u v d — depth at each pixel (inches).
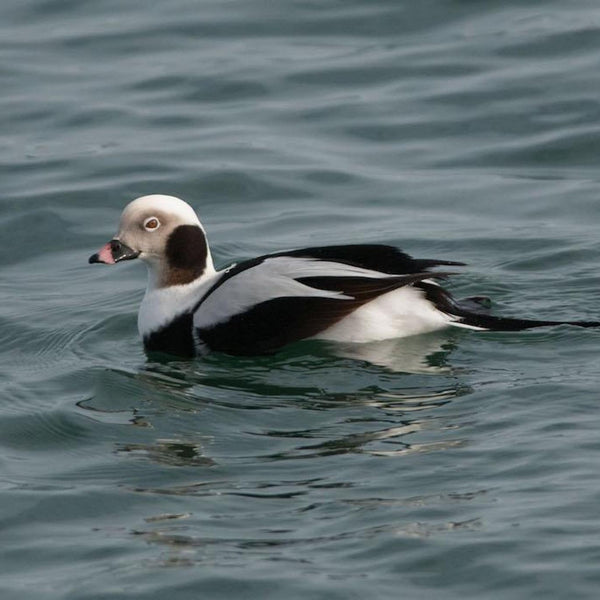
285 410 462.3
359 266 504.7
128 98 813.2
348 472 407.8
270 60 845.8
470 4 893.2
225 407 469.7
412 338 503.8
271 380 490.6
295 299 502.0
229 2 928.3
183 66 845.8
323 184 710.5
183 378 500.1
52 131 779.4
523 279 579.5
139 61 856.9
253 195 703.7
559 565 344.8
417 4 896.9
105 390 494.3
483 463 405.1
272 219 677.9
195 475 416.5
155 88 823.1
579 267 591.5
